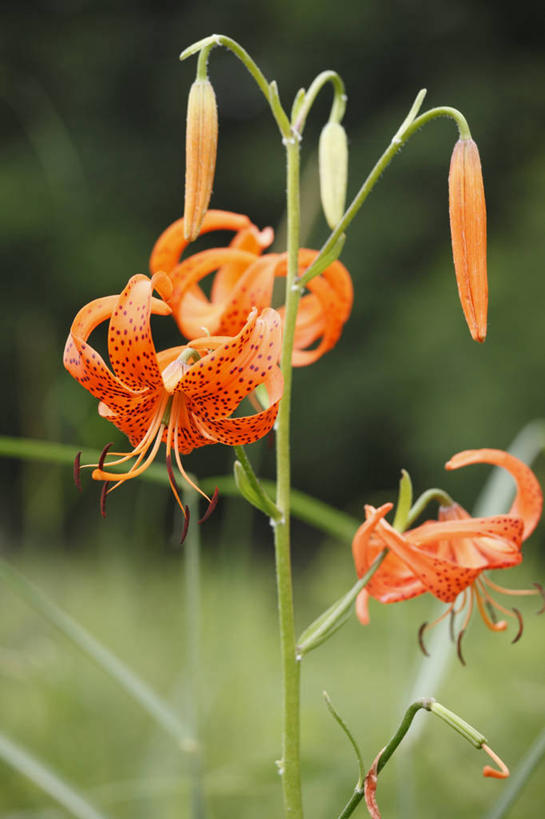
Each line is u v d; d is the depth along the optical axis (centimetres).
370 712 408
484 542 208
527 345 965
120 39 1198
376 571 207
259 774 320
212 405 183
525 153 1092
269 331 177
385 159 191
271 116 1194
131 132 1198
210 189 204
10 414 1092
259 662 454
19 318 1069
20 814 317
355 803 173
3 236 1039
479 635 442
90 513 655
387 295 1073
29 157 1052
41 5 1206
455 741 371
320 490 1143
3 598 460
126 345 181
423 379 998
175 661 429
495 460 211
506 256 1005
